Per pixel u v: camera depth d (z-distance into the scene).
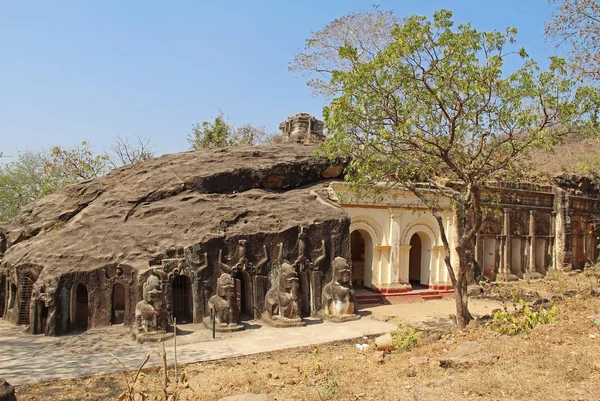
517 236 29.53
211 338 15.68
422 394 7.93
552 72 13.60
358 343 15.59
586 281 28.06
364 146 14.77
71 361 13.21
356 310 19.47
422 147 15.55
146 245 17.72
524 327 11.77
